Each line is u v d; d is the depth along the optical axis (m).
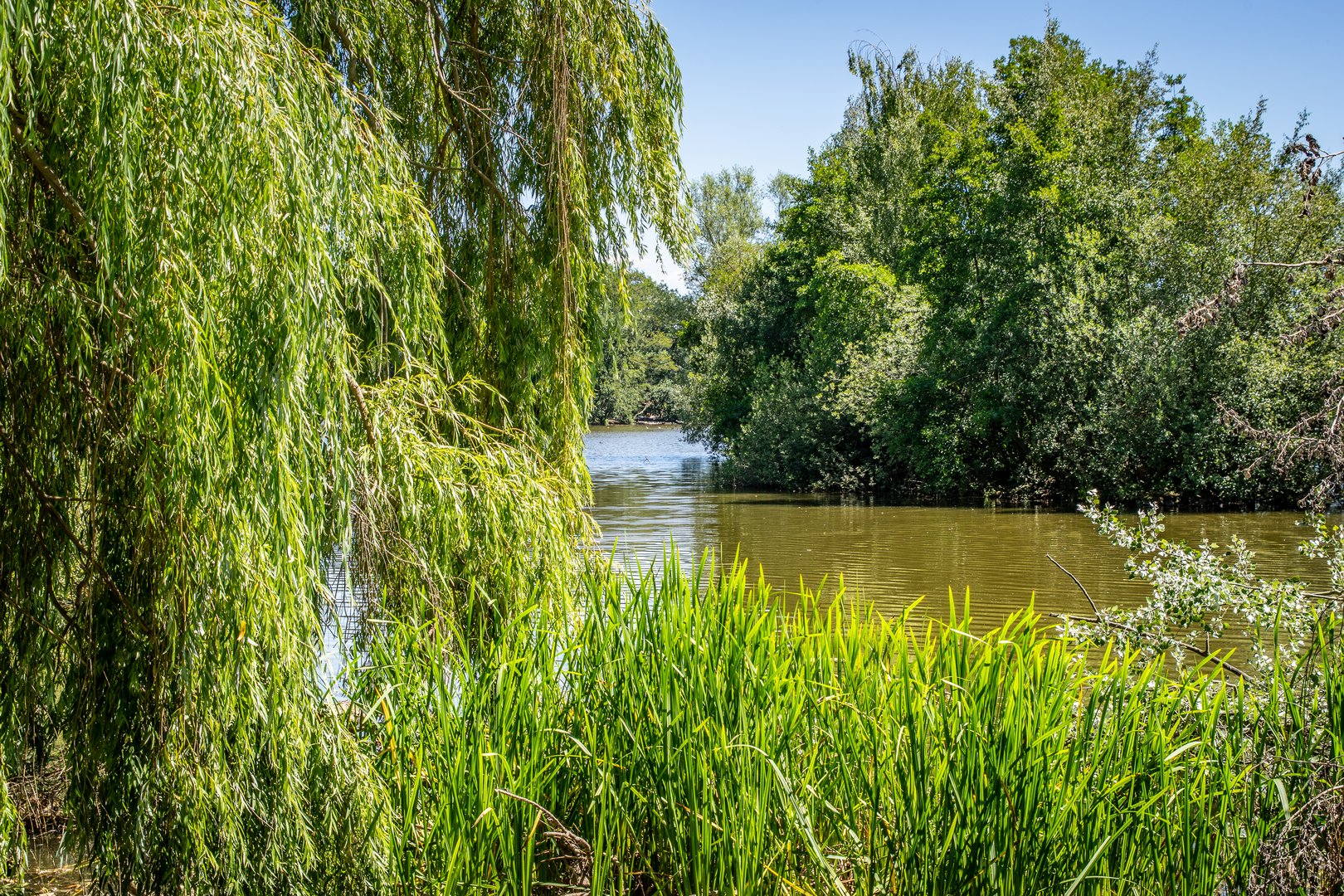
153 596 3.75
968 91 41.97
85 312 3.65
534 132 6.63
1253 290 24.36
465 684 4.57
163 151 3.58
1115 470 26.52
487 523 5.33
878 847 4.42
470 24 6.70
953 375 29.81
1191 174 27.11
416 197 5.28
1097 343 26.73
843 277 35.66
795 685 4.73
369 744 4.62
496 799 4.19
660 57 6.92
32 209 3.60
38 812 4.85
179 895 3.74
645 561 17.39
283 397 3.75
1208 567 5.98
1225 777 4.10
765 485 36.84
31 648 3.95
